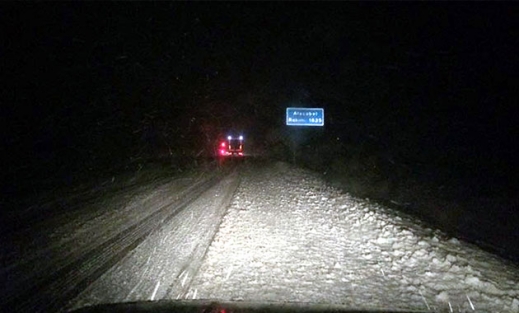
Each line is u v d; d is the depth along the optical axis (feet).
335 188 97.09
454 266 33.81
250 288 27.63
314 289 27.55
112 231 45.62
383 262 35.14
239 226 48.67
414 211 78.69
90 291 27.37
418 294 27.48
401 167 169.48
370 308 18.44
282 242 41.39
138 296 26.30
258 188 89.51
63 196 70.95
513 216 78.23
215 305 17.46
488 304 26.14
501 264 38.88
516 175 139.23
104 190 80.84
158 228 47.32
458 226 68.03
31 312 24.22
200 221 51.57
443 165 171.83
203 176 116.37
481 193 108.17
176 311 16.65
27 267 32.55
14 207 59.06
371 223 52.16
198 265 33.19
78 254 36.40
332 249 39.19
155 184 93.76
